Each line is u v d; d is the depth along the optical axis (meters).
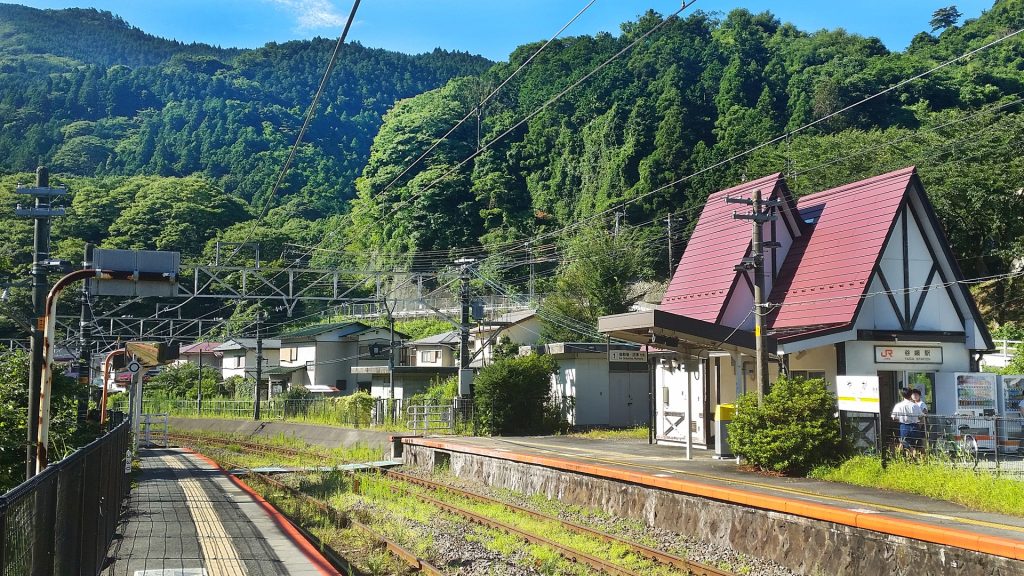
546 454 18.34
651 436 21.97
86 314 22.98
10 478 12.02
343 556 11.65
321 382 51.66
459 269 30.83
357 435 31.17
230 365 60.44
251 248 52.84
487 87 76.25
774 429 14.23
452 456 22.36
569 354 32.06
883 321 18.12
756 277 15.80
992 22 76.94
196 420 47.94
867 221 18.84
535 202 69.06
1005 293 41.81
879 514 9.64
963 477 11.79
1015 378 18.39
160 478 18.69
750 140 57.28
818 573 9.92
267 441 35.94
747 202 15.93
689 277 22.42
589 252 44.09
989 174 39.75
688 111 63.38
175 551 9.83
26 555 4.60
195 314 52.25
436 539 12.91
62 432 13.55
